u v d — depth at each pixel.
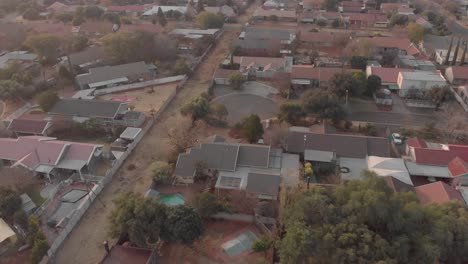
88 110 81.56
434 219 42.12
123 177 65.12
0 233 49.84
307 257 40.59
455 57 111.69
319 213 41.59
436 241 39.94
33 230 50.16
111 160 69.12
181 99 93.50
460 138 76.69
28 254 50.12
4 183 58.22
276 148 69.88
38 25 141.62
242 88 99.12
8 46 124.69
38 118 81.25
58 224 54.66
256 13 164.25
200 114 80.25
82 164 64.94
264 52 121.94
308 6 177.12
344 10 172.88
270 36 131.25
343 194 42.78
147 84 101.06
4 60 113.44
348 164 66.06
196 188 62.19
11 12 173.38
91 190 61.12
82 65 109.50
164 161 68.94
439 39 129.75
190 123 80.19
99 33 140.12
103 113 80.69
